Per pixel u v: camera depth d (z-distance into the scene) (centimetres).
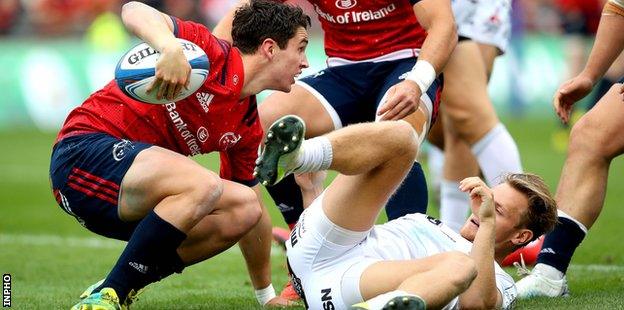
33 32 8062
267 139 1555
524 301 1997
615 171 5291
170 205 1772
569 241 2097
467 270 1628
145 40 1752
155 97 1736
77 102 7169
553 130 7012
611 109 2100
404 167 1683
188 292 2305
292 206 2316
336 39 2353
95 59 7206
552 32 7862
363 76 2319
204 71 1766
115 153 1825
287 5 1930
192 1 7712
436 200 3538
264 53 1898
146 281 1806
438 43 2028
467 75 2714
